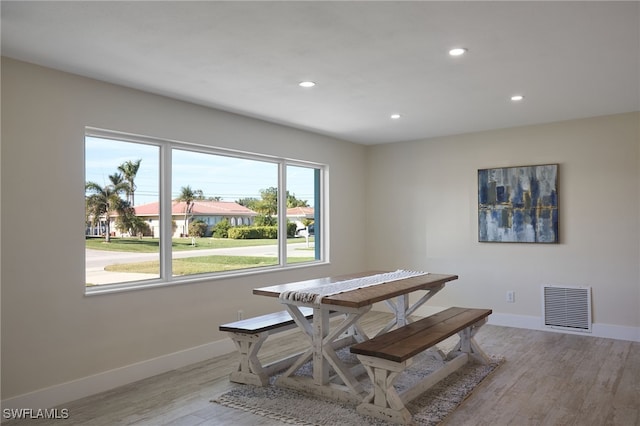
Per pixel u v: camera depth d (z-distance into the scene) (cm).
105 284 372
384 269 657
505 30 272
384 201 657
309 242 591
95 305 353
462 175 591
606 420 294
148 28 265
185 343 418
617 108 465
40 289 321
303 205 582
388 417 292
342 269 626
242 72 344
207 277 445
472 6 241
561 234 523
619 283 491
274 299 512
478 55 313
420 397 328
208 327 439
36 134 320
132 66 328
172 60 317
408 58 318
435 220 613
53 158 329
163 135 404
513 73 351
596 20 259
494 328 543
